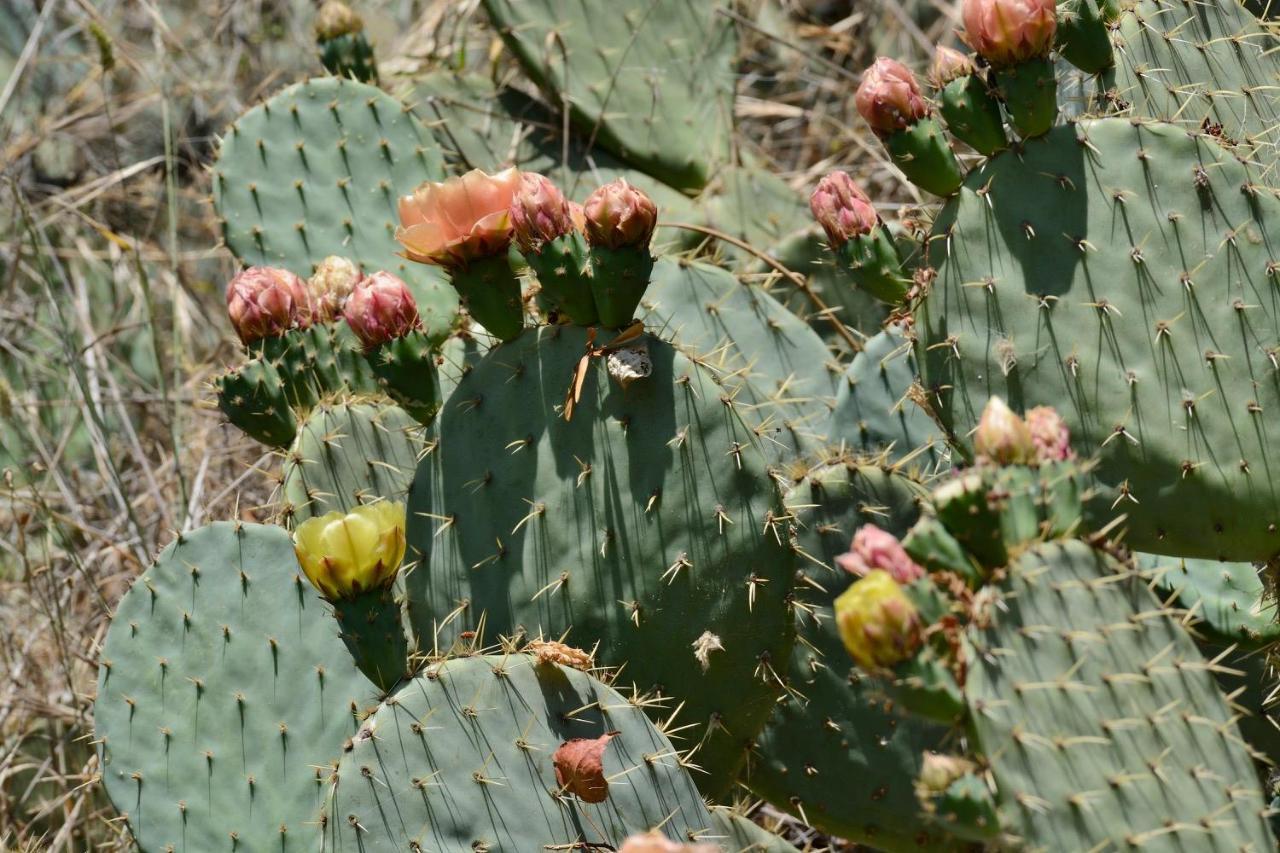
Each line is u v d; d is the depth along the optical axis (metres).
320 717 2.81
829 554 2.76
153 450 3.58
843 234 2.75
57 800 3.11
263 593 2.83
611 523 2.70
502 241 2.71
